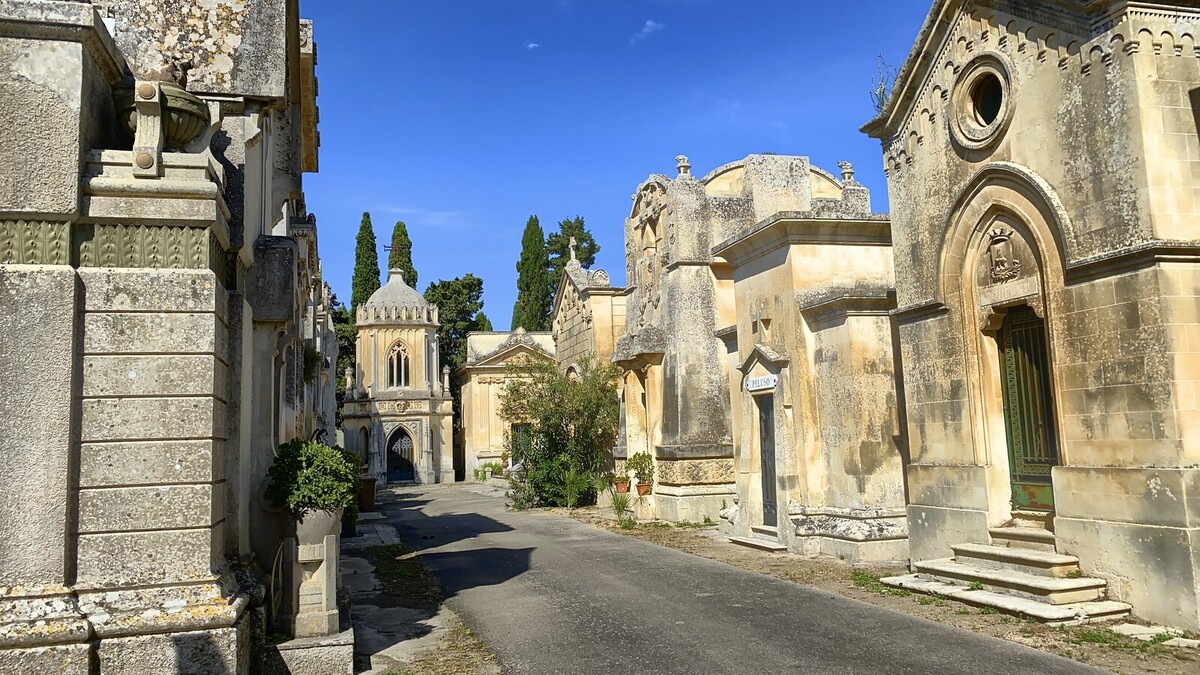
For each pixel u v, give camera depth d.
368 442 55.78
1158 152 9.44
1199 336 9.25
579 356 34.75
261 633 8.02
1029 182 10.77
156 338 7.34
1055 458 10.96
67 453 6.94
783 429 16.33
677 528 21.45
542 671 8.52
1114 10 9.71
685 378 23.17
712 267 23.64
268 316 9.88
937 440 12.52
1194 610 8.77
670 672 8.33
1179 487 8.96
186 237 7.55
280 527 9.15
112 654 6.66
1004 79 11.27
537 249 70.25
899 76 13.04
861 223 16.34
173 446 7.28
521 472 31.38
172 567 7.15
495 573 15.01
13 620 6.48
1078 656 8.23
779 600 11.56
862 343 15.08
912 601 11.05
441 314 67.62
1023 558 10.60
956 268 12.25
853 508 14.91
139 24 9.27
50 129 7.19
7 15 7.06
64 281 7.09
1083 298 10.15
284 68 9.59
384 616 11.43
